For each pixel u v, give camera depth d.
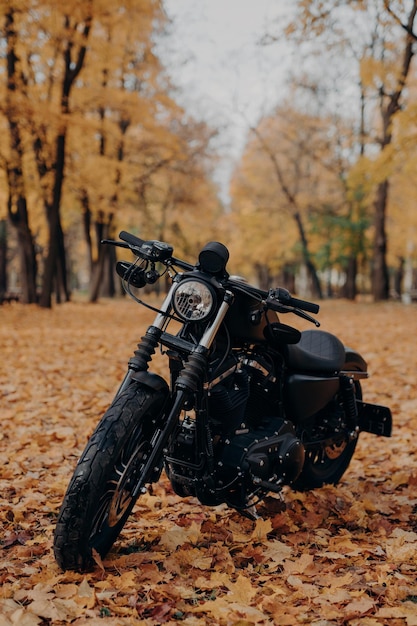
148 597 2.62
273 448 3.38
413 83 17.39
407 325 14.70
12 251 44.47
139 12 18.23
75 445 5.06
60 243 27.86
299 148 34.31
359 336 12.44
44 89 20.19
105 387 7.16
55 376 7.89
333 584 2.76
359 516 3.60
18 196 21.38
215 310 2.99
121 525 2.96
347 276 36.09
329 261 34.69
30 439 5.18
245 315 3.16
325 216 33.31
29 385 7.30
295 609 2.53
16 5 15.53
